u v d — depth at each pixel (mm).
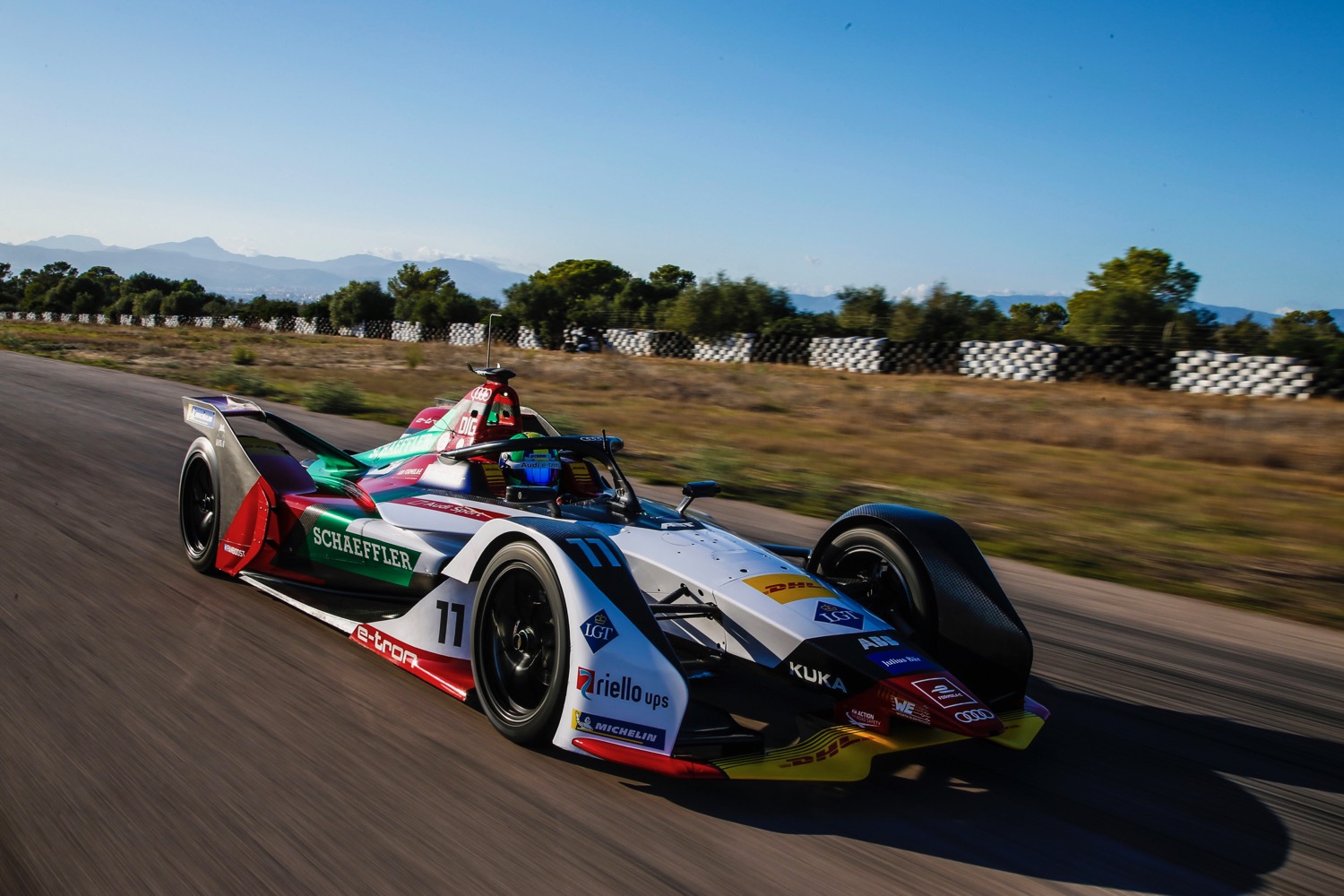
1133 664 4570
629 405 17766
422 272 85250
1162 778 3301
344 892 2223
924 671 3160
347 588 4148
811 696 3721
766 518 7684
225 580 4738
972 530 7805
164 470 7680
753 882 2404
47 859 2285
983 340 29250
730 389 21781
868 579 3826
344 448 9828
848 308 33469
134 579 4637
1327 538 8133
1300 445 14320
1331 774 3422
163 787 2652
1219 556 7289
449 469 4406
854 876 2480
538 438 4129
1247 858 2758
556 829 2594
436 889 2260
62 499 6320
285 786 2709
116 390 14578
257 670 3572
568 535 3109
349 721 3184
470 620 3340
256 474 4438
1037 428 15695
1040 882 2537
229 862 2314
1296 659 4832
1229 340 24219
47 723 3000
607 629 2922
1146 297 25969
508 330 41281
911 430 15805
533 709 3123
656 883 2357
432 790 2750
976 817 2904
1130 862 2689
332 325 56375
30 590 4324
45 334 39281
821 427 15633
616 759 2822
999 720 3049
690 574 3605
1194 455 13977
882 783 3107
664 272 97875
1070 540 7555
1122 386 24016
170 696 3275
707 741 2881
